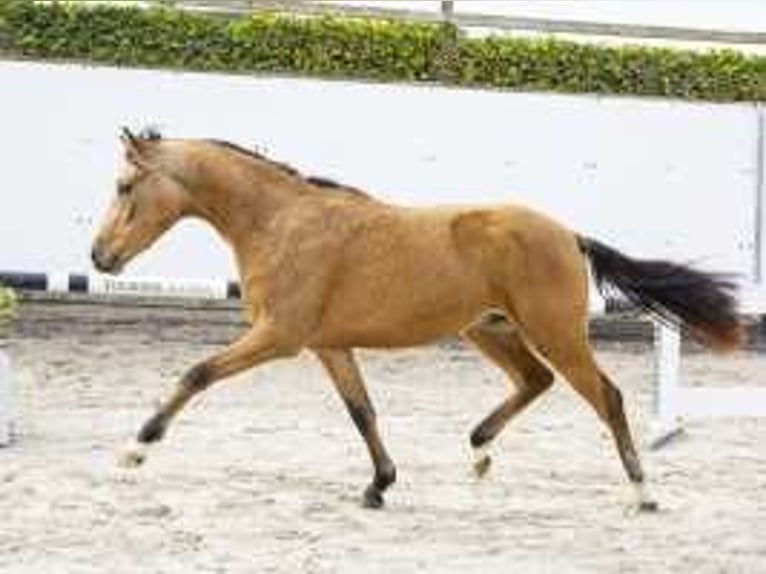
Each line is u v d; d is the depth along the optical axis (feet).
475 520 32.35
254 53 62.18
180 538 29.73
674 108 63.00
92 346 56.75
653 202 63.10
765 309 41.91
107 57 61.31
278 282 32.27
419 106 61.52
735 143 63.46
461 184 61.98
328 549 29.25
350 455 39.73
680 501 34.88
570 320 32.53
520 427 44.78
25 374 51.11
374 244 32.53
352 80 62.59
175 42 61.62
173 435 41.60
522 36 65.00
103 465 37.06
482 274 32.58
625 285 33.22
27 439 40.52
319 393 50.44
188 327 61.41
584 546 30.19
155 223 32.89
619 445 33.24
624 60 64.28
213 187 32.81
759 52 68.23
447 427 44.68
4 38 60.95
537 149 62.28
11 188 59.82
